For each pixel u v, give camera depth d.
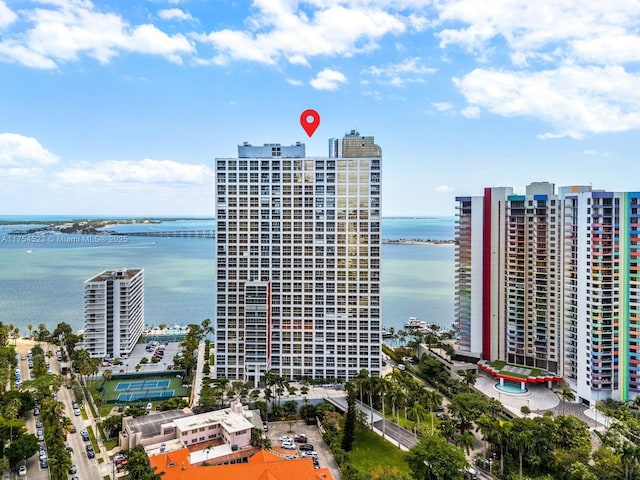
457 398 164.12
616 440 129.50
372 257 198.62
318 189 199.75
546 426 140.38
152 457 127.12
